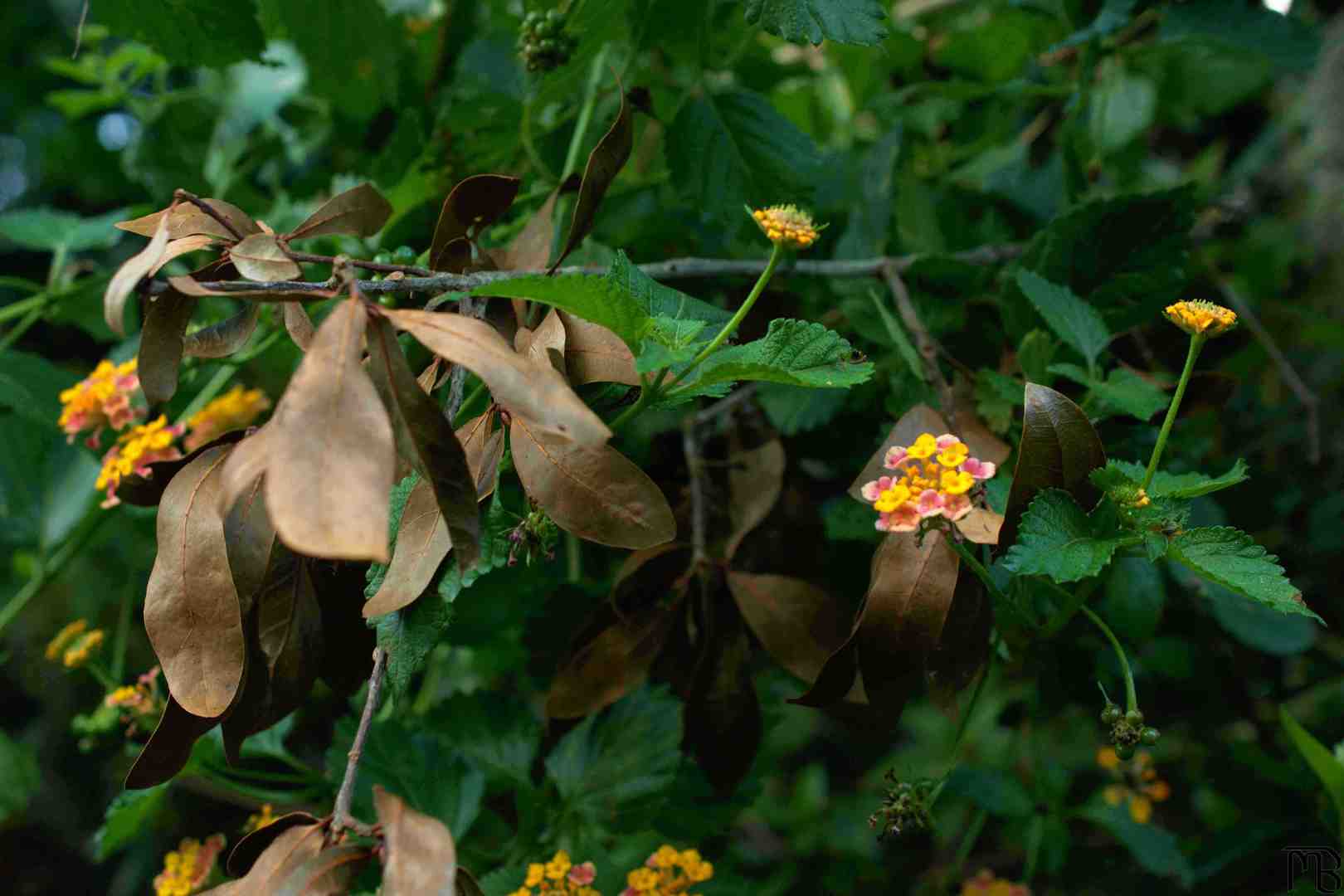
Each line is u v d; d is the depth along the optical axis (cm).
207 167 98
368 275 66
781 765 139
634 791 73
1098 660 81
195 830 113
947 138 95
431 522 61
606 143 63
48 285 85
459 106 79
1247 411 99
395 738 74
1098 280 74
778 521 77
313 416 55
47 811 143
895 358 76
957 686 67
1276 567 61
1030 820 85
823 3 68
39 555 86
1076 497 63
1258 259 103
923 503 61
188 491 61
